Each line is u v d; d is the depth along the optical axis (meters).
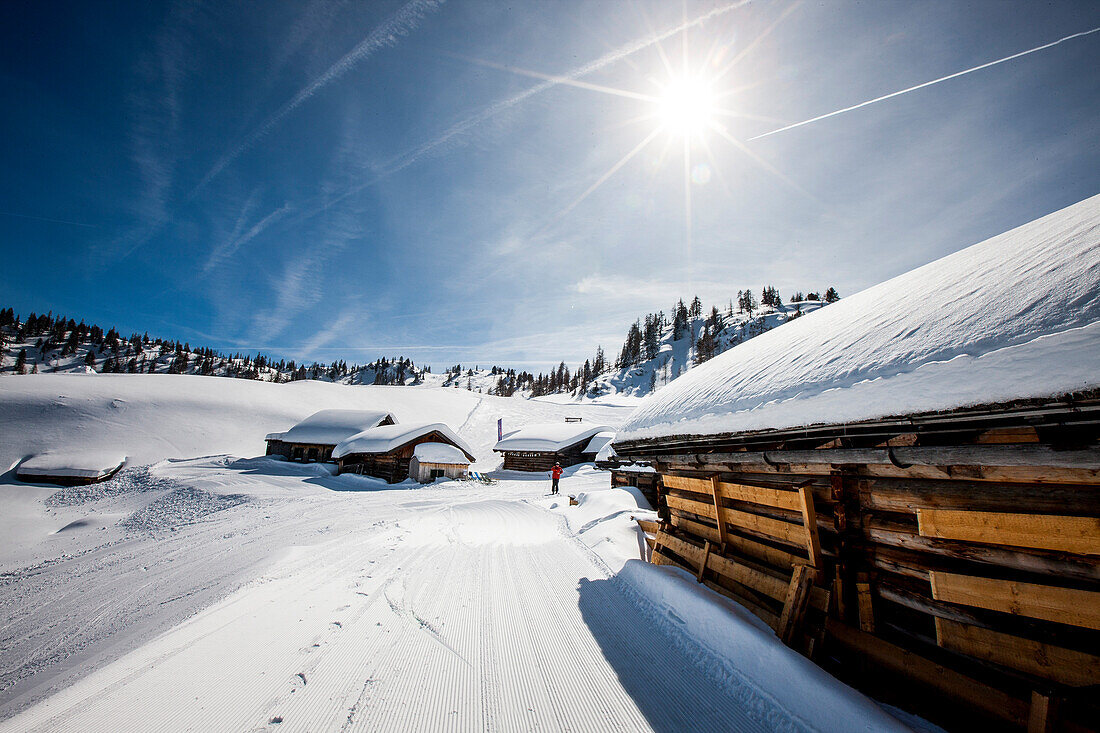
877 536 3.96
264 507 17.44
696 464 6.55
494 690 3.89
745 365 6.09
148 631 5.67
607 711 3.62
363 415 35.94
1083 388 2.16
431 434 29.05
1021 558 2.89
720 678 4.07
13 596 8.47
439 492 22.17
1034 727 2.63
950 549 3.33
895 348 3.58
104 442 33.97
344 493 21.47
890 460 3.55
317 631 5.02
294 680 3.99
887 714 3.17
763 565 5.20
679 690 3.93
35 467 28.72
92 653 5.30
